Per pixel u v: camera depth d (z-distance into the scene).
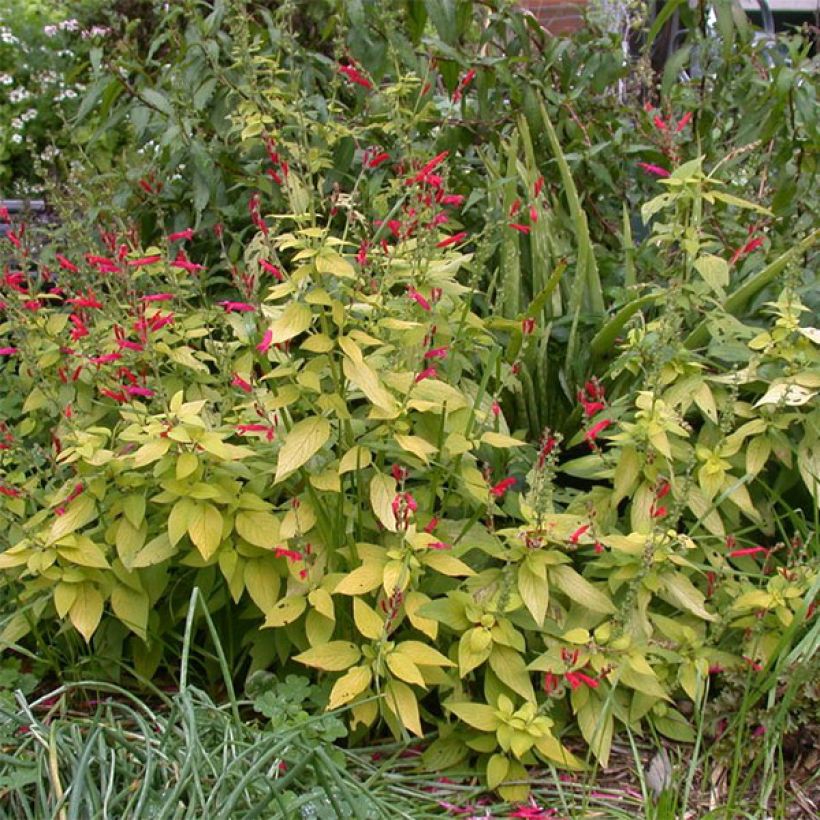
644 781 2.04
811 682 2.12
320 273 2.01
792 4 5.44
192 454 2.01
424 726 2.27
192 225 3.16
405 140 2.71
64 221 2.98
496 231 2.97
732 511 2.40
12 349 2.28
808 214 3.26
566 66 3.36
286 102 2.88
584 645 2.08
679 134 3.24
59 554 2.10
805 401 2.25
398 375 2.13
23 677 2.23
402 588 1.99
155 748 1.92
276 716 2.02
